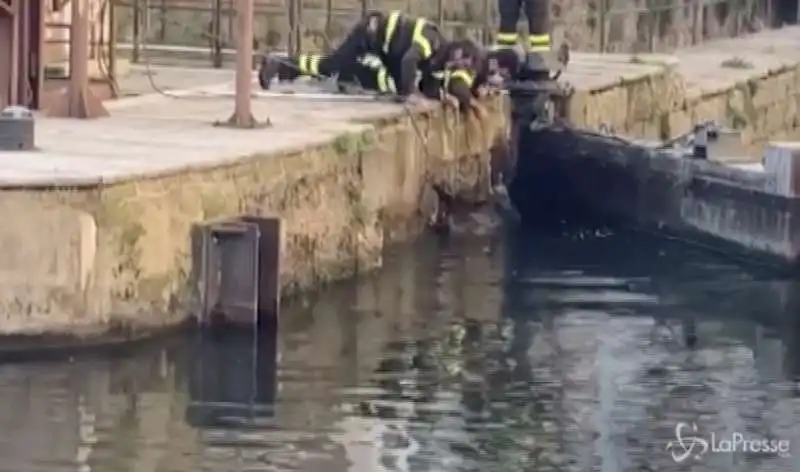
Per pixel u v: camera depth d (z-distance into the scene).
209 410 15.05
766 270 22.41
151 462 13.65
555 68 28.80
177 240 17.28
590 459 14.08
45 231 16.23
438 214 24.31
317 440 14.30
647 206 24.56
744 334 18.80
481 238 24.28
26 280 16.25
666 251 23.48
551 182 25.81
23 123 18.20
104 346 16.64
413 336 18.05
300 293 19.55
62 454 13.80
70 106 21.47
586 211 25.45
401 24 24.61
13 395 15.27
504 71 26.22
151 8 32.06
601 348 17.91
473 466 13.79
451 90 24.61
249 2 20.89
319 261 20.02
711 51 41.94
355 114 22.44
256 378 16.12
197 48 31.45
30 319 16.30
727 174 23.06
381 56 24.67
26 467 13.48
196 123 21.23
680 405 15.77
